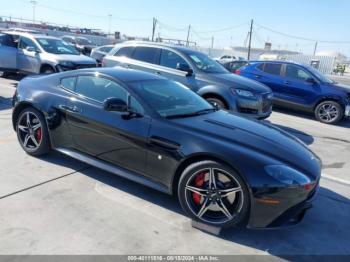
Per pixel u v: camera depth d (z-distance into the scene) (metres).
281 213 2.87
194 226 3.17
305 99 9.30
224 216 3.06
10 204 3.29
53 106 4.17
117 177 4.09
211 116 3.83
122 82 3.81
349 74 45.31
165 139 3.27
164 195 3.74
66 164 4.37
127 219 3.21
